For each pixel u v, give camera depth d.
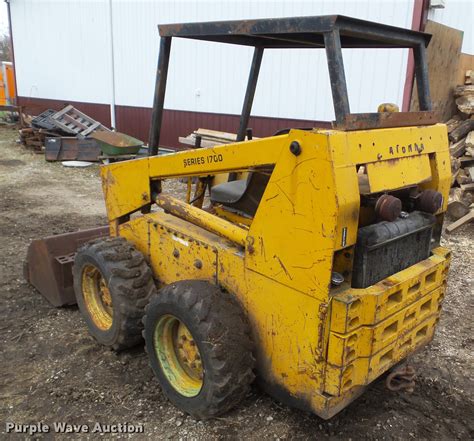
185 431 2.69
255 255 2.53
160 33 3.03
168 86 11.31
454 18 8.17
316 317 2.27
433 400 3.04
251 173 2.86
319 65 8.52
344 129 2.15
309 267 2.25
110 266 3.19
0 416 2.82
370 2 7.52
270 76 9.21
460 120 7.48
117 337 3.26
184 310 2.58
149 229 3.32
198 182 3.56
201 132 8.66
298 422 2.75
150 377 3.19
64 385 3.10
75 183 9.22
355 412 2.87
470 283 4.84
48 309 4.10
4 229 6.36
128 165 3.45
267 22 2.39
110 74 12.82
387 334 2.45
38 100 15.93
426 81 2.79
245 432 2.67
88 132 11.88
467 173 6.97
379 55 7.62
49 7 14.19
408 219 2.54
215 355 2.47
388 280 2.43
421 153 2.55
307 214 2.20
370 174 2.22
